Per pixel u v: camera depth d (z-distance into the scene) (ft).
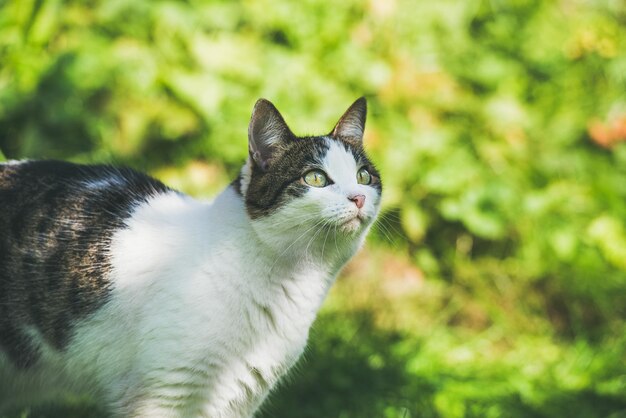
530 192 6.70
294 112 6.30
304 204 4.60
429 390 5.83
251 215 4.59
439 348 6.26
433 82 6.61
